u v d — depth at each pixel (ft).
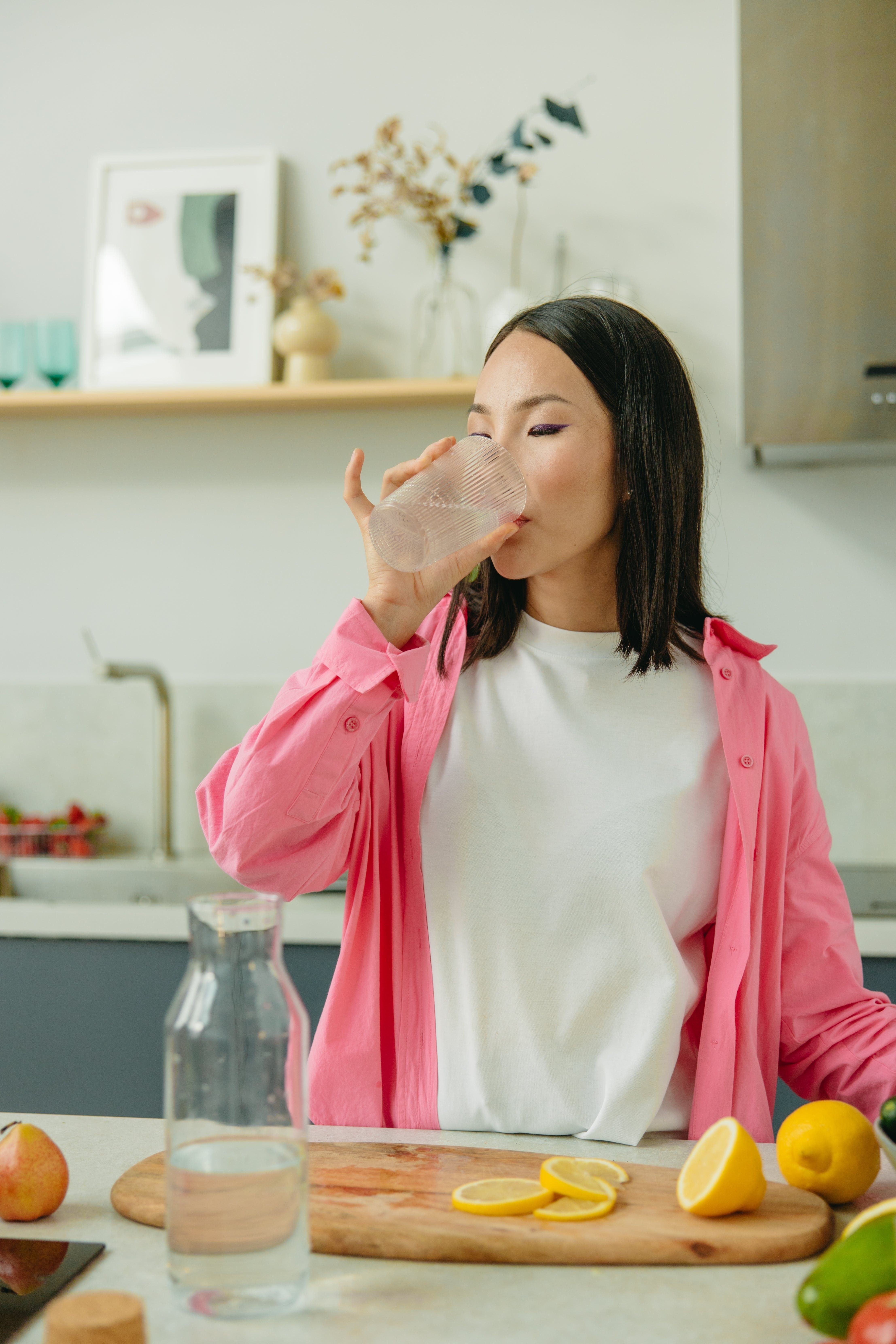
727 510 7.98
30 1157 2.40
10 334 8.23
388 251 8.34
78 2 8.61
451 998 3.23
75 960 6.68
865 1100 3.24
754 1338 1.95
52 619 8.52
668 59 8.10
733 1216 2.37
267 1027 2.03
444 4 8.29
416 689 3.00
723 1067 3.20
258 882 3.07
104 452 8.52
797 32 7.04
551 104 7.63
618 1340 1.94
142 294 8.33
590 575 3.49
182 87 8.51
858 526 7.88
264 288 8.21
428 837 3.33
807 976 3.40
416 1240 2.24
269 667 8.35
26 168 8.63
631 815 3.23
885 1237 1.88
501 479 3.00
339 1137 3.01
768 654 3.54
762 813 3.38
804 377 7.02
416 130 8.29
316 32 8.40
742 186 7.08
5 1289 2.07
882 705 7.82
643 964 3.14
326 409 8.25
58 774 8.45
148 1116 6.57
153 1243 2.31
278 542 8.36
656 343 3.35
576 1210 2.35
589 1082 3.13
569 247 8.15
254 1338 1.93
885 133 6.97
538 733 3.36
